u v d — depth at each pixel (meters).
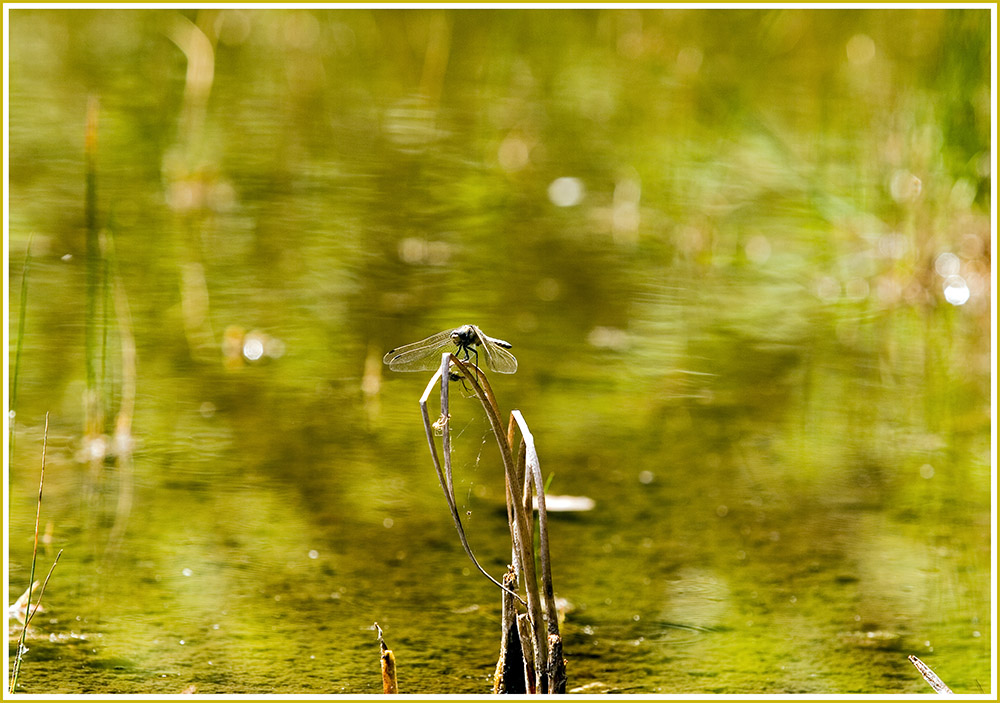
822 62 17.88
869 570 5.64
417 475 6.90
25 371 8.23
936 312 10.29
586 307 10.30
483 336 5.07
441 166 14.73
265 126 15.99
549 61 19.55
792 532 6.12
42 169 13.52
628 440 7.52
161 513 6.23
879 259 11.60
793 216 13.05
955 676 4.54
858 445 7.47
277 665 4.57
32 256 10.66
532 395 8.29
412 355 5.17
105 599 5.20
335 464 7.02
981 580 5.51
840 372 8.90
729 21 18.62
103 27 21.52
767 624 5.02
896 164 12.47
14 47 19.66
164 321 9.47
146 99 16.84
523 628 4.17
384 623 5.00
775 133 14.79
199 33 16.34
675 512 6.38
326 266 10.96
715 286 11.15
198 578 5.45
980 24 11.03
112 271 7.93
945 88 11.38
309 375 8.54
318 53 20.06
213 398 8.03
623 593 5.35
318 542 5.91
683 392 8.44
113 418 7.57
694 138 15.44
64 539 5.84
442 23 20.44
